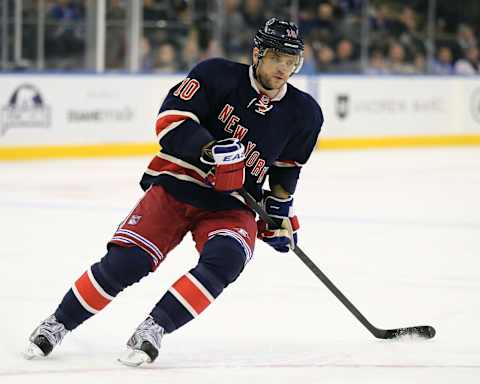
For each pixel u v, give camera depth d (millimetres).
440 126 43500
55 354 11109
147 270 10461
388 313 14055
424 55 46406
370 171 33375
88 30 37375
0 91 32719
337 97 40500
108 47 38844
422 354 11750
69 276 16266
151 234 10484
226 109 10586
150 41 40219
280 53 10250
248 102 10562
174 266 17078
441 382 10531
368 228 21922
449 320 13688
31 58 37281
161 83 36625
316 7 43750
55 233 20484
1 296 14523
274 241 11305
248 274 16453
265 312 13820
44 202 24875
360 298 14977
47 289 15172
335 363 11219
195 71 10586
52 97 33969
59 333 10727
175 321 10266
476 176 32688
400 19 45531
